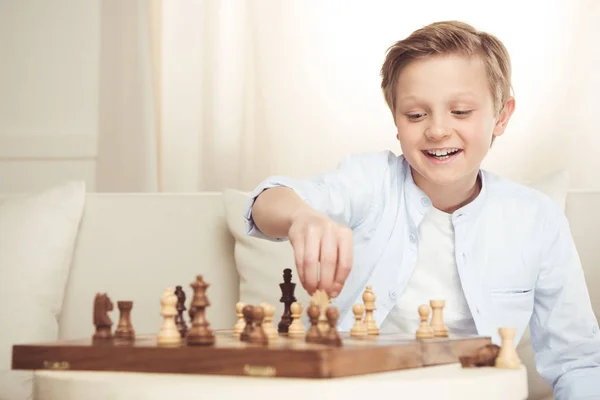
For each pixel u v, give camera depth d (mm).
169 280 2100
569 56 2854
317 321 1003
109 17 3215
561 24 2861
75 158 3357
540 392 1924
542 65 2867
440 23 1572
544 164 2859
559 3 2865
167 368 903
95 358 940
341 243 1196
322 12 3035
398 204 1655
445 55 1481
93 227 2176
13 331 1981
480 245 1613
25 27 3432
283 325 1331
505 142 2869
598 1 2844
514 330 1051
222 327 2051
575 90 2848
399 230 1635
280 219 1333
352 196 1634
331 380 830
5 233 2072
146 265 2121
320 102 3029
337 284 1207
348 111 3018
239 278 2062
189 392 829
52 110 3391
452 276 1620
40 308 2033
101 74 3215
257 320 984
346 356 863
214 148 3094
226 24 3098
